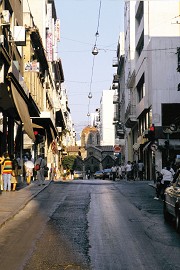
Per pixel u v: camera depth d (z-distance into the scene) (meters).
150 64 41.28
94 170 124.25
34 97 37.22
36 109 34.09
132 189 26.28
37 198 20.33
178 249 9.60
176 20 43.66
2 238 10.73
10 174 22.72
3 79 21.89
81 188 26.78
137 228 12.32
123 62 74.19
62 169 79.88
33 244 9.99
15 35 25.81
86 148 127.50
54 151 45.38
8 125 27.27
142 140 47.12
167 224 13.12
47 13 55.72
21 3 29.75
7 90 22.03
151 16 43.88
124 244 10.07
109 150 124.12
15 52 26.61
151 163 43.19
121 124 77.62
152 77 40.47
